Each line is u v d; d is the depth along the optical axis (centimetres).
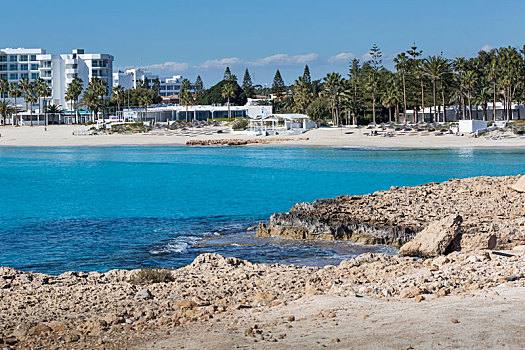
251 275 1652
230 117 18250
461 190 3359
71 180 6631
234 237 2930
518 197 3108
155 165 8588
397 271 1517
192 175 7025
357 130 13575
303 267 1822
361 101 16162
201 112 18662
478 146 10669
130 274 1711
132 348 991
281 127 14825
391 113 16888
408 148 10831
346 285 1376
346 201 3219
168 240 2888
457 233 1945
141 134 15438
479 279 1319
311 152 10569
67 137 15438
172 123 16538
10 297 1420
